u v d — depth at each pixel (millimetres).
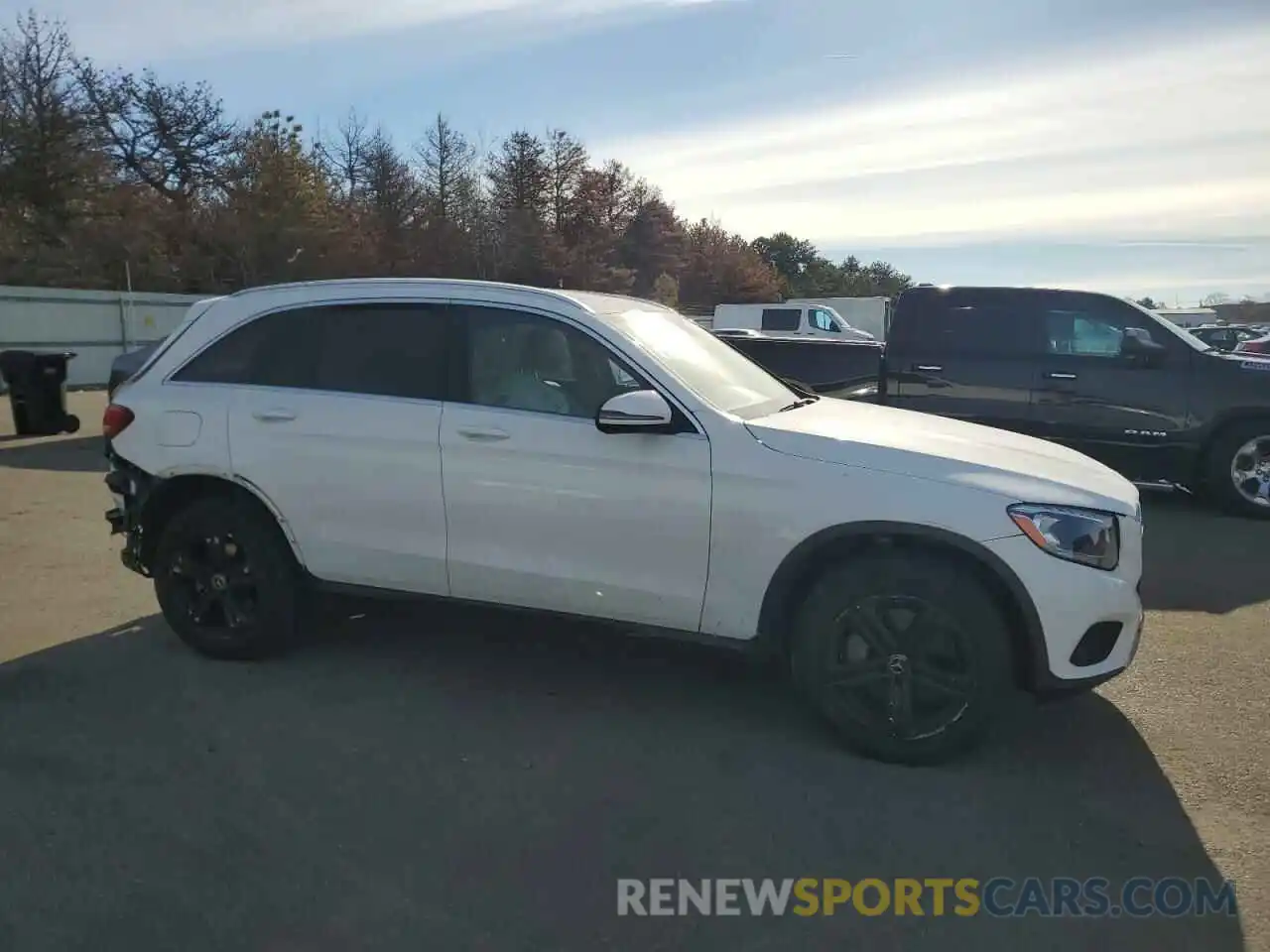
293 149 36531
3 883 3131
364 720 4371
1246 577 6715
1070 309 9070
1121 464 8984
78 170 33656
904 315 9586
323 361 4844
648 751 4094
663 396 4254
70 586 6379
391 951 2836
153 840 3385
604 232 55531
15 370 13531
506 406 4484
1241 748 4141
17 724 4293
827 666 4004
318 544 4773
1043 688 3824
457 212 48062
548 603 4438
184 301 26500
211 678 4836
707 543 4117
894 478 3902
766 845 3400
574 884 3168
